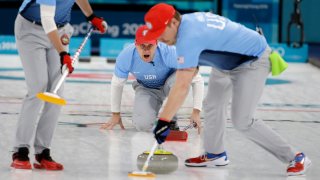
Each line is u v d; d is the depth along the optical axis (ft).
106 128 45.80
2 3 96.17
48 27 31.81
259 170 35.42
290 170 34.17
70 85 66.33
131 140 42.39
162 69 42.75
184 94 30.30
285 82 74.23
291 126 49.34
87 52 88.53
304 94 66.03
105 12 97.25
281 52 92.94
